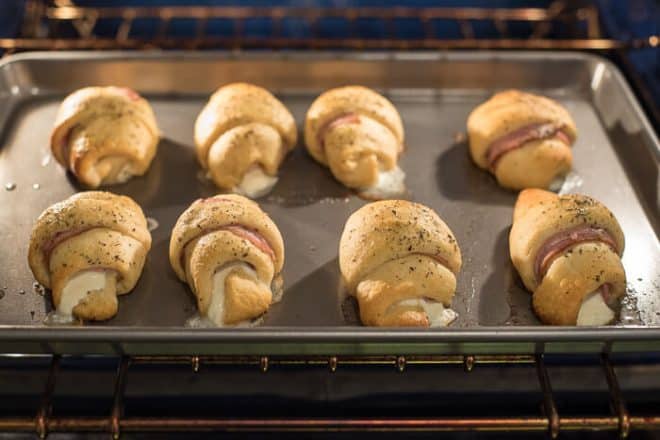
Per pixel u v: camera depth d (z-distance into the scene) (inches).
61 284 22.6
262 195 26.5
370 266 22.7
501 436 26.2
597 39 32.3
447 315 23.1
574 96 30.0
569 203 23.8
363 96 27.4
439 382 23.8
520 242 23.9
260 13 33.4
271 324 23.0
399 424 19.8
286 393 23.7
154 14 33.2
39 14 32.4
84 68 29.6
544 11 34.3
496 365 23.8
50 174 26.9
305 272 24.3
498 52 30.2
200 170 27.3
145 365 23.8
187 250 23.4
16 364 23.7
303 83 30.0
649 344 21.0
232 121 26.5
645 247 25.0
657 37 32.6
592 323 22.7
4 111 28.8
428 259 22.9
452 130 28.9
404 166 27.5
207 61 29.7
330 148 26.5
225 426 19.7
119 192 26.5
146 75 29.8
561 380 23.8
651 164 26.6
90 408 23.7
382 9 35.1
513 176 26.4
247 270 23.1
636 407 24.0
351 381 23.8
